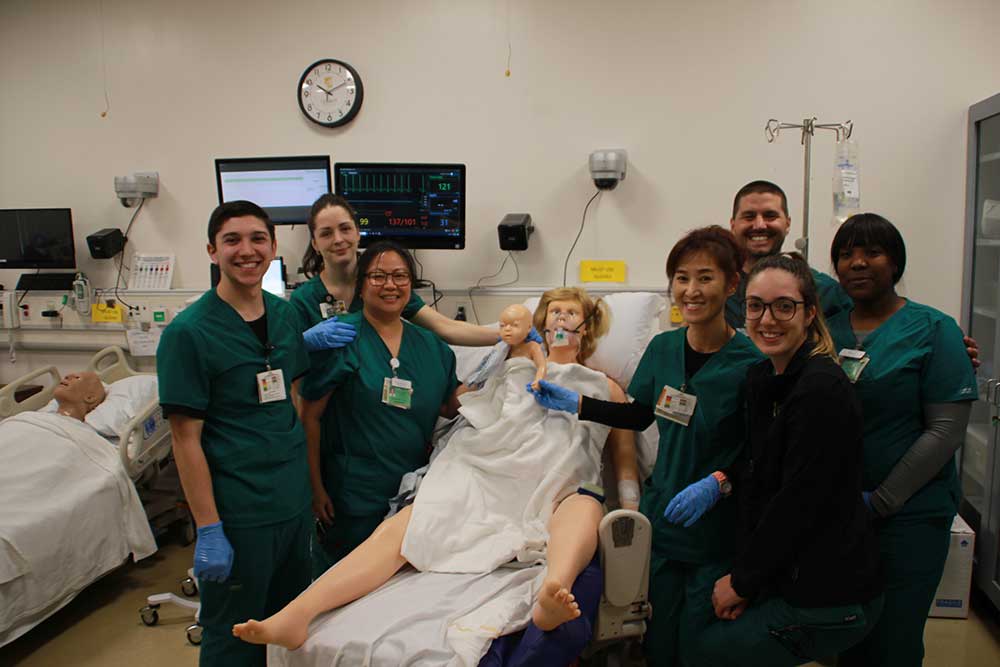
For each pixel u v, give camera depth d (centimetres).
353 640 141
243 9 321
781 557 137
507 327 209
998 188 255
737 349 165
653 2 288
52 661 214
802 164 284
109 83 341
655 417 181
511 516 186
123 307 347
